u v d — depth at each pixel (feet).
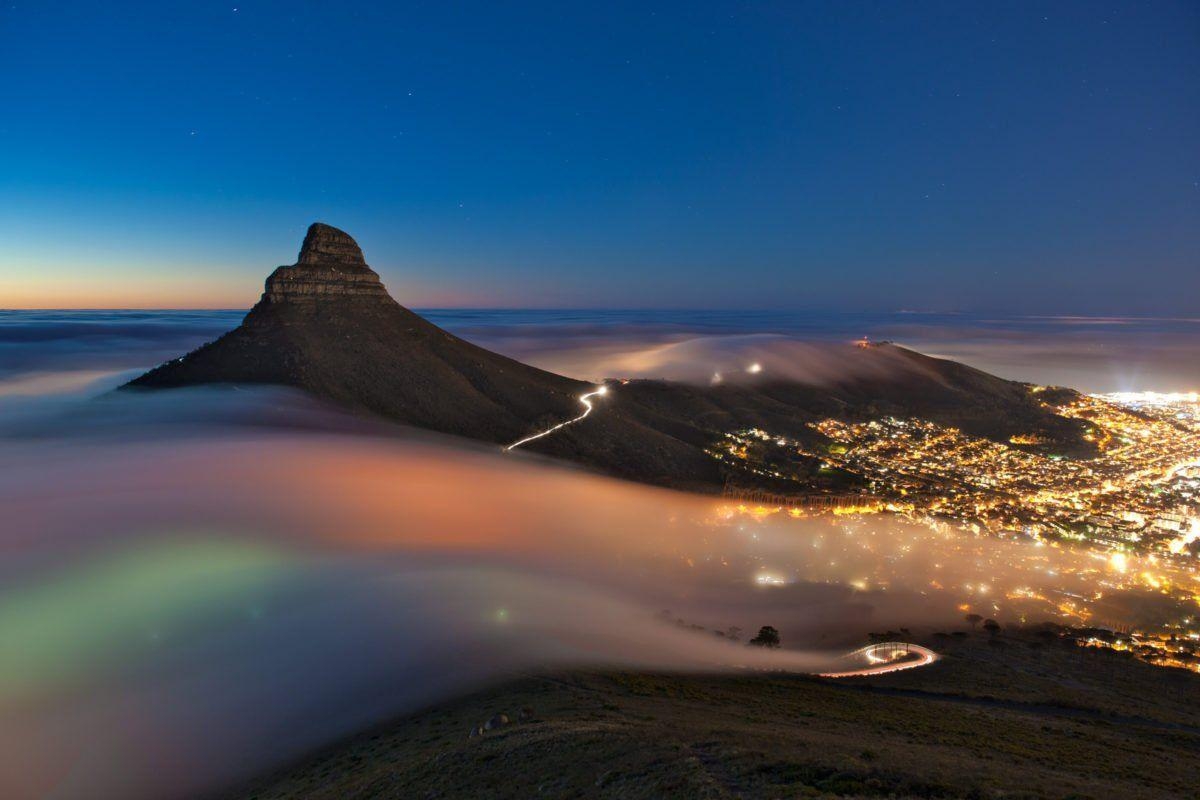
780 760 81.10
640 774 79.15
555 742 94.79
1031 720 141.38
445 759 96.99
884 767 81.76
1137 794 85.15
